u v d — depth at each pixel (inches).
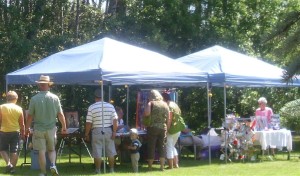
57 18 817.5
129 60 444.5
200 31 818.8
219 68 510.3
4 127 414.0
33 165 453.4
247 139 520.1
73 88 758.5
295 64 112.9
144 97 507.8
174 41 819.4
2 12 774.5
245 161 517.7
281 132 530.9
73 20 823.1
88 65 433.4
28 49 743.7
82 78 423.8
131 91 744.3
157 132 432.1
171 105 447.8
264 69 522.0
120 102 753.0
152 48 772.0
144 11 826.2
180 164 492.1
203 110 802.8
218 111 793.6
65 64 453.4
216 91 764.6
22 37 755.4
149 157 437.4
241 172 426.9
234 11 866.8
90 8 823.7
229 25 863.1
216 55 534.9
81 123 754.2
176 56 816.3
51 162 368.5
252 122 530.3
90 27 800.9
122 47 463.2
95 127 416.5
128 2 843.4
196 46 820.0
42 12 801.6
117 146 479.5
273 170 442.0
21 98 744.3
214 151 549.3
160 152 437.4
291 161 518.9
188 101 801.6
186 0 828.6
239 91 778.2
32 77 455.5
